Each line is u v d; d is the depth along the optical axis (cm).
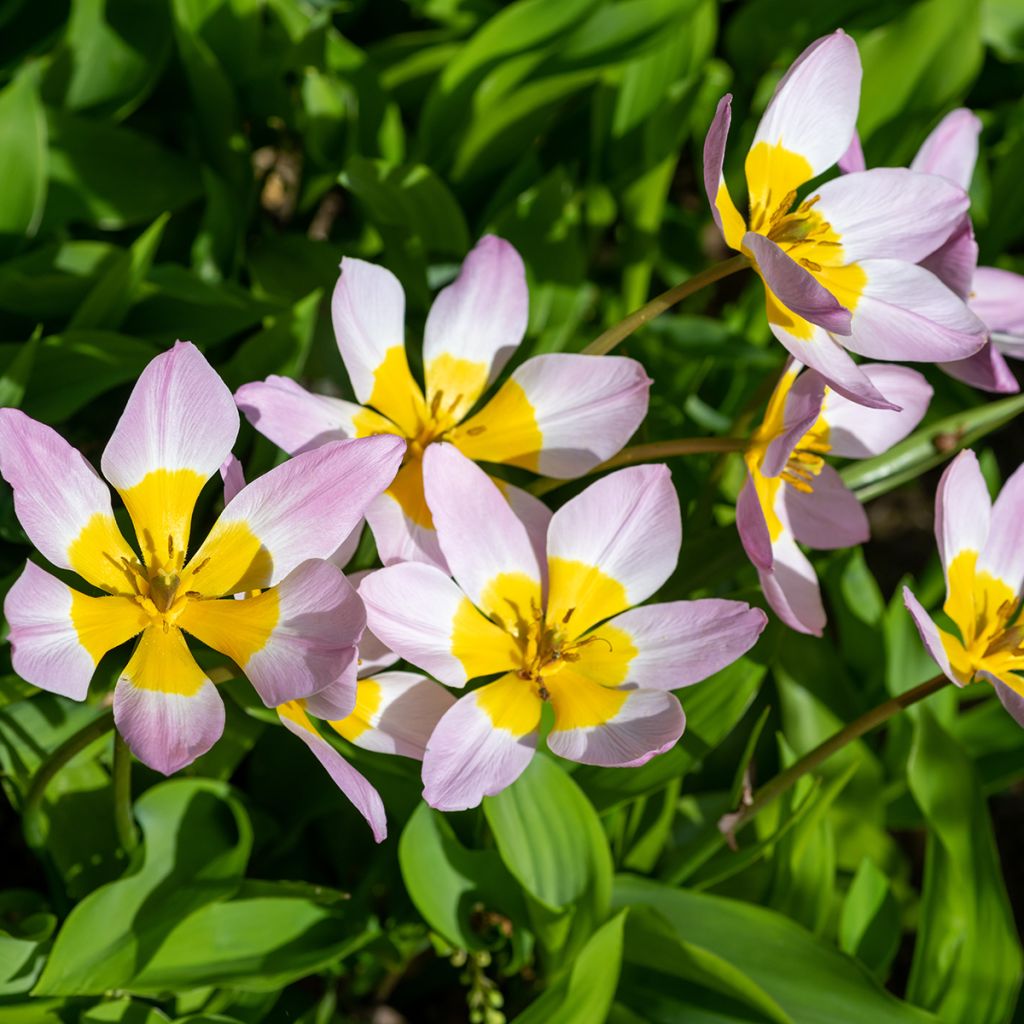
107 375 76
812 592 71
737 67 96
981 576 70
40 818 72
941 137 75
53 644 64
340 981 79
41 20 85
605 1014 71
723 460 75
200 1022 71
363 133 85
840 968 72
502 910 74
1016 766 80
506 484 70
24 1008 70
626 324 69
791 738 78
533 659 68
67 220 81
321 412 68
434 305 70
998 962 74
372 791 64
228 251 83
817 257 70
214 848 73
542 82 82
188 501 66
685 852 75
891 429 72
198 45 81
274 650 64
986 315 76
